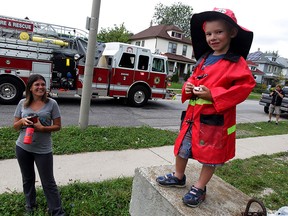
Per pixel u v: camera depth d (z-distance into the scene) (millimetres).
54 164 4418
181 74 38750
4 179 3734
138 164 4805
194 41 2178
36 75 2900
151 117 9812
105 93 10977
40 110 2855
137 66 11438
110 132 6387
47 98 2945
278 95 10922
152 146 5895
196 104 1972
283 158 6230
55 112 2941
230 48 2002
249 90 1813
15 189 3461
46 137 2865
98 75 10680
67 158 4719
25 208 3072
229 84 1877
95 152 5156
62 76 10430
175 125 8750
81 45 10398
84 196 3438
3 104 9570
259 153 6402
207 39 1951
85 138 5734
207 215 2045
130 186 3832
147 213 2514
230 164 5281
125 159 4980
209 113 1907
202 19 1950
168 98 12758
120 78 11172
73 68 10539
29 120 2717
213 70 1906
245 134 8359
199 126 1944
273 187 4402
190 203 2107
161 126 8383
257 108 17281
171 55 36719
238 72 1839
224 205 2238
